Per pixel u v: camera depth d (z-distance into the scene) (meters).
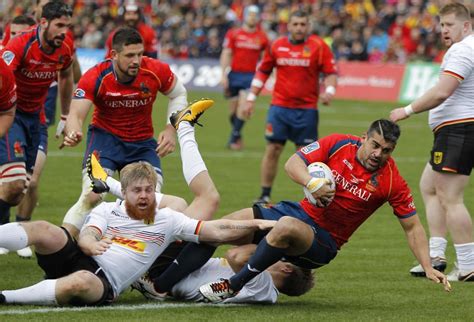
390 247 39.31
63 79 37.69
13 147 34.56
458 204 33.72
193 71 124.62
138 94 33.97
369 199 28.00
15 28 40.69
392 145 27.27
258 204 29.39
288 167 27.92
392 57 122.19
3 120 29.64
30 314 25.53
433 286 32.16
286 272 28.98
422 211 48.47
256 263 27.20
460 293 31.09
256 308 27.83
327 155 28.12
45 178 55.75
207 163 64.50
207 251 28.11
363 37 124.12
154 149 35.50
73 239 27.06
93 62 120.69
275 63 51.94
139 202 27.11
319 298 30.00
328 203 27.25
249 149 73.19
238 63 72.81
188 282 28.47
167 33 133.62
